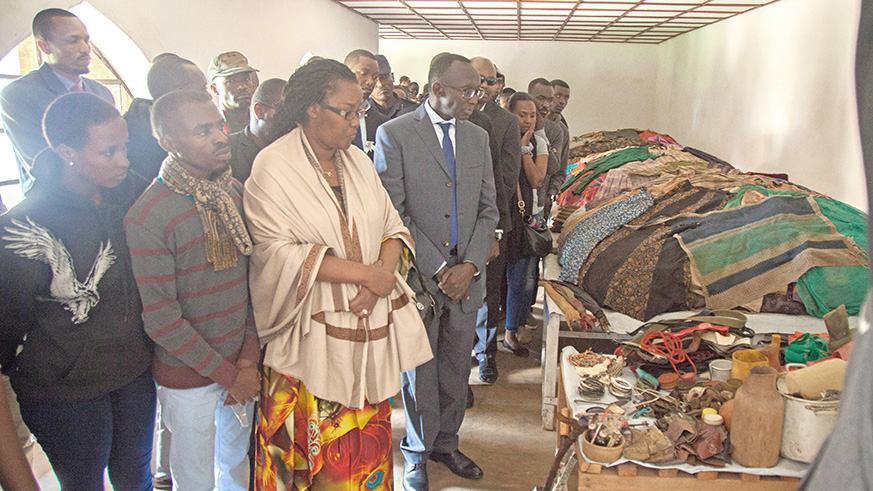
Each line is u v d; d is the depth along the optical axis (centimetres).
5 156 376
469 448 285
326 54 793
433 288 234
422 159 240
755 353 201
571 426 192
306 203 180
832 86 562
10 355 160
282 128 193
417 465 249
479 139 253
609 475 177
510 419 312
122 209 171
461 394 259
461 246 247
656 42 1176
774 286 296
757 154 746
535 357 391
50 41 279
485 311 340
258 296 181
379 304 191
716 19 862
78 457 171
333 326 183
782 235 306
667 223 340
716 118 895
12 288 149
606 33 1055
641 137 892
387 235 204
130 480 191
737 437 174
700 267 305
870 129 46
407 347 200
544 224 423
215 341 175
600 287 313
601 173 613
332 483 194
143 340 176
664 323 249
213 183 168
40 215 152
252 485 209
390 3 810
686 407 196
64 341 160
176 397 177
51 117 150
